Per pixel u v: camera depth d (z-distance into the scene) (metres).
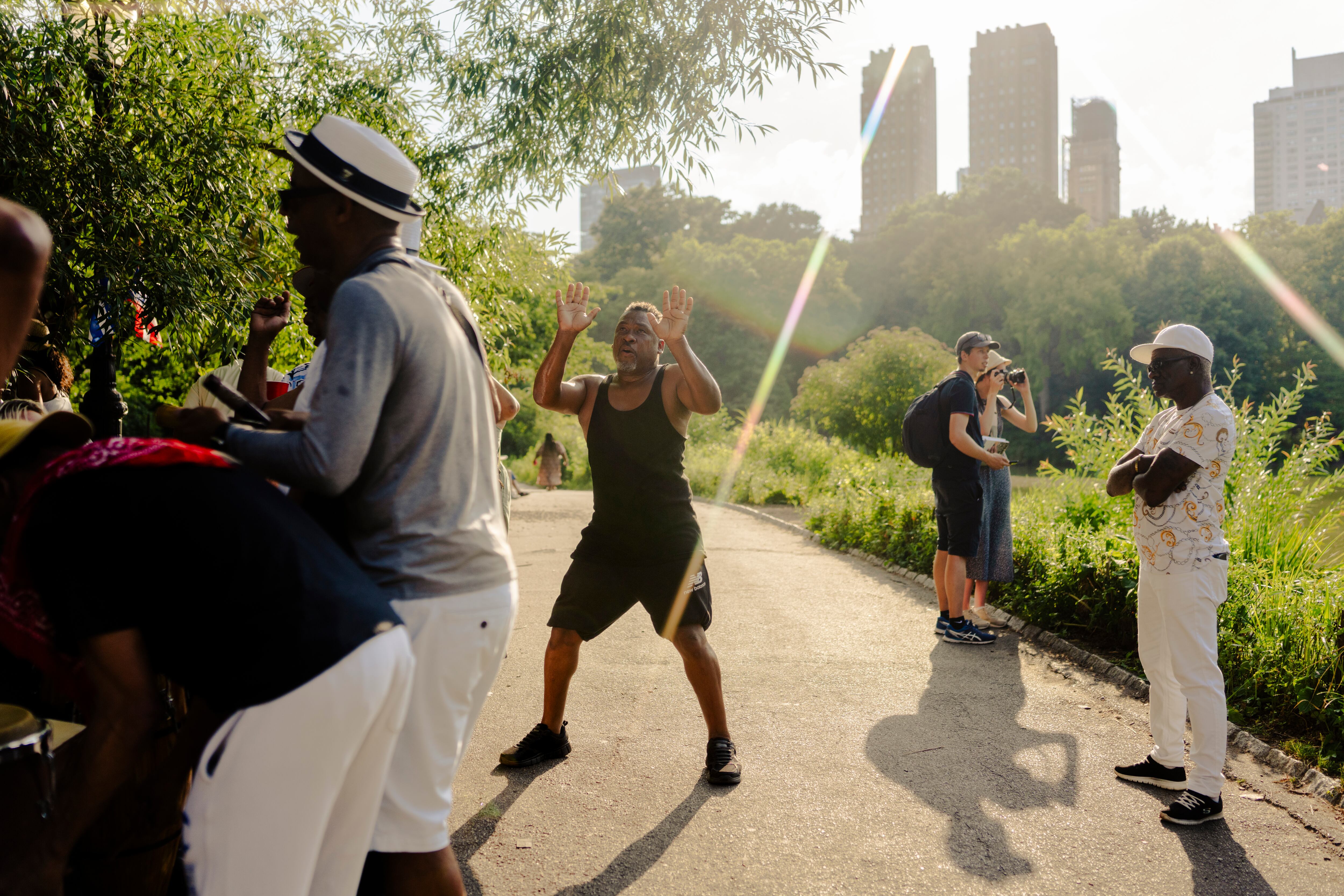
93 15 5.07
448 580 1.86
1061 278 55.75
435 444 1.86
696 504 18.48
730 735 4.31
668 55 7.03
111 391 5.20
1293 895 2.86
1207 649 3.40
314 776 1.57
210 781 1.55
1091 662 5.55
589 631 3.85
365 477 1.84
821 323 64.06
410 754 1.87
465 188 7.77
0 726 1.68
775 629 6.61
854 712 4.68
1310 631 4.54
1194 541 3.40
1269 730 4.25
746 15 6.77
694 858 3.06
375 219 2.05
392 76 7.48
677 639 3.72
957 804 3.53
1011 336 58.59
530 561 10.04
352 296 1.80
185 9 5.98
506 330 8.98
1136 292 58.25
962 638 6.12
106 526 1.54
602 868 2.98
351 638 1.58
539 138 7.54
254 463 1.73
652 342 3.79
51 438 1.75
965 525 6.07
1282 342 56.91
